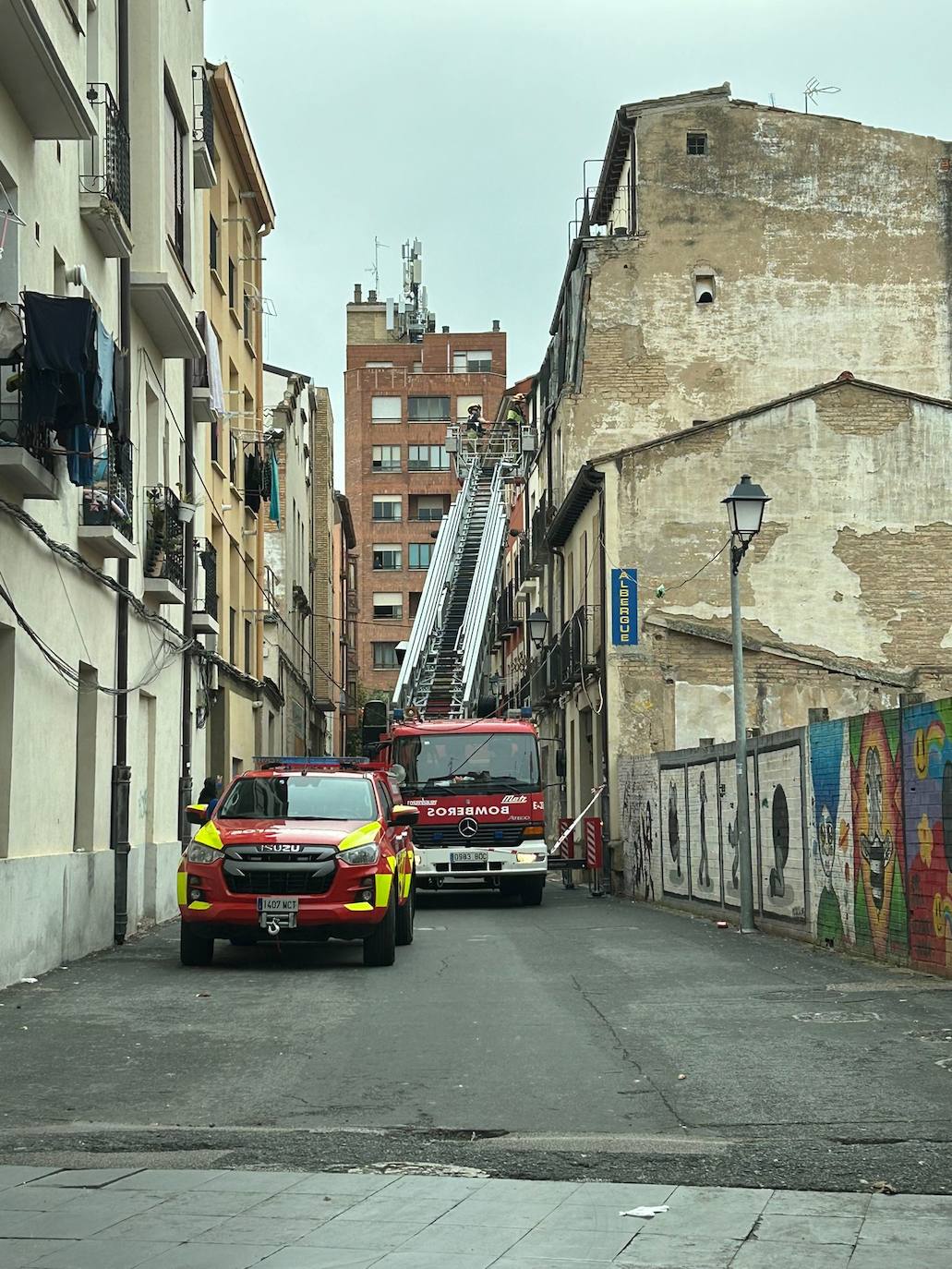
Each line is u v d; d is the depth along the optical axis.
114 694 18.11
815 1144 6.89
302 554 55.72
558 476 41.25
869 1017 10.91
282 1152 6.82
